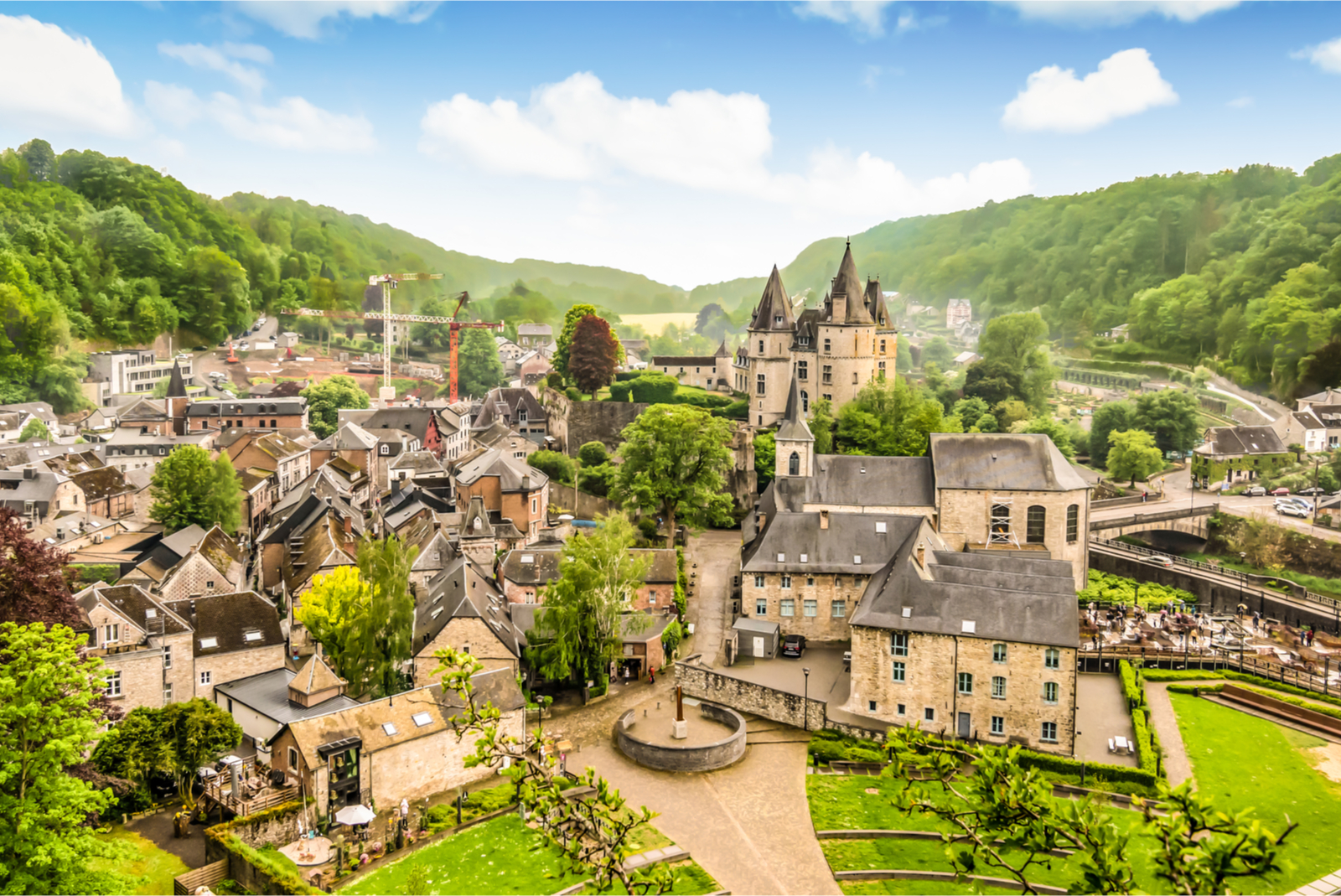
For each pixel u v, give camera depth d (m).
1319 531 135.50
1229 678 90.06
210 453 146.38
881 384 147.62
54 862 44.84
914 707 79.12
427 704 70.75
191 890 55.22
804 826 65.12
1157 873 19.72
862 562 97.38
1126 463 170.12
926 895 56.84
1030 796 23.14
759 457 140.62
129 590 82.56
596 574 84.69
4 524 65.56
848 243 150.50
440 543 106.69
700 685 86.62
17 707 45.66
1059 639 74.88
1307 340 198.62
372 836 62.75
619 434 163.38
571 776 24.77
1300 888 56.06
